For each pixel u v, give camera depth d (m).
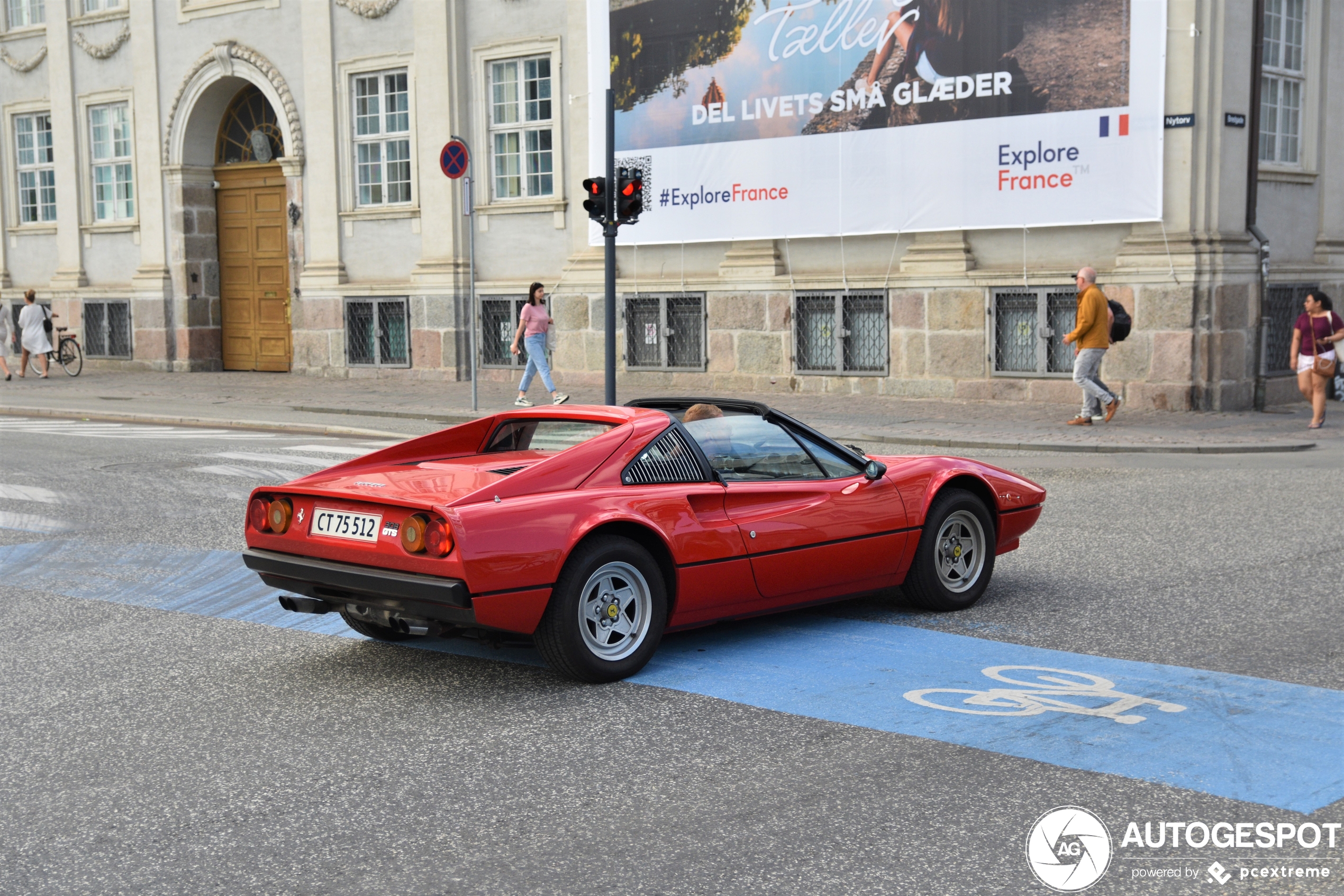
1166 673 5.78
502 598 5.36
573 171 21.73
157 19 26.70
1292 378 18.23
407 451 6.48
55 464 13.30
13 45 29.48
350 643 6.56
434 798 4.40
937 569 6.96
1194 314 16.59
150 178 27.17
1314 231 19.38
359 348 24.48
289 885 3.73
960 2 17.83
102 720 5.30
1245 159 17.08
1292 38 18.75
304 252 25.12
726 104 20.00
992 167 17.80
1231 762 4.62
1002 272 17.81
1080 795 4.32
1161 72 16.45
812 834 4.03
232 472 12.67
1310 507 10.12
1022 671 5.86
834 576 6.53
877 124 18.70
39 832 4.15
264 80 25.23
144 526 9.91
